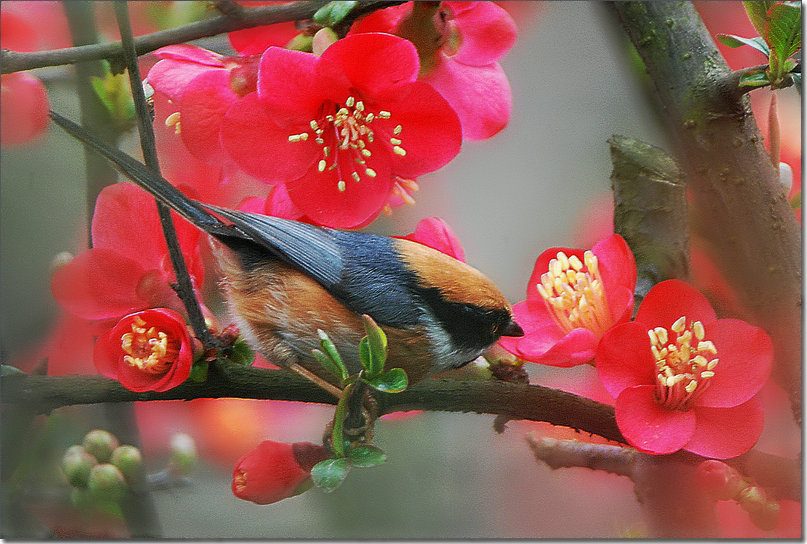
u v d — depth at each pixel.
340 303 2.21
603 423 2.20
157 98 2.21
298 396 2.20
